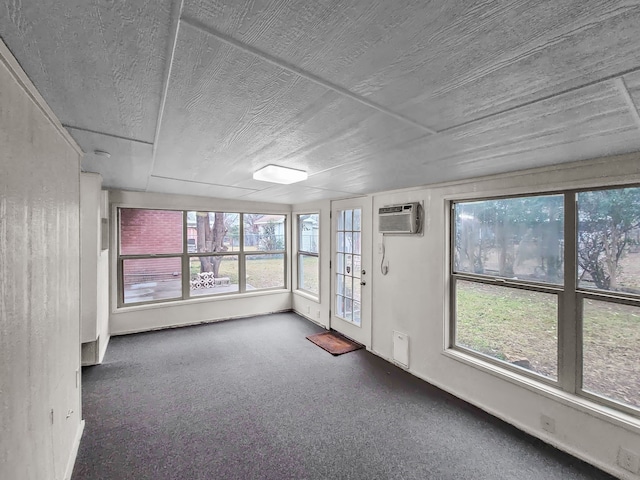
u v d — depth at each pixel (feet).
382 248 12.06
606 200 6.51
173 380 10.21
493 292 8.65
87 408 8.53
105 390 9.51
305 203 17.39
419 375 10.52
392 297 11.64
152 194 14.69
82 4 2.13
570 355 7.01
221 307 16.79
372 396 9.33
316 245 17.35
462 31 2.34
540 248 7.64
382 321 12.14
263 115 4.21
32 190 3.92
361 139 5.12
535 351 7.70
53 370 4.95
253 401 9.03
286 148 5.79
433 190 10.03
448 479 6.22
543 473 6.32
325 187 11.06
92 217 10.37
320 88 3.38
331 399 9.16
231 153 6.29
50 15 2.25
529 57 2.65
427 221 10.26
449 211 9.74
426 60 2.77
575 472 6.32
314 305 16.65
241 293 17.62
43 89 3.60
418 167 7.30
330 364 11.55
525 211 7.95
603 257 6.57
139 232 14.89
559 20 2.15
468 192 8.96
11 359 3.35
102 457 6.68
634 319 6.15
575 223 6.96
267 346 13.25
